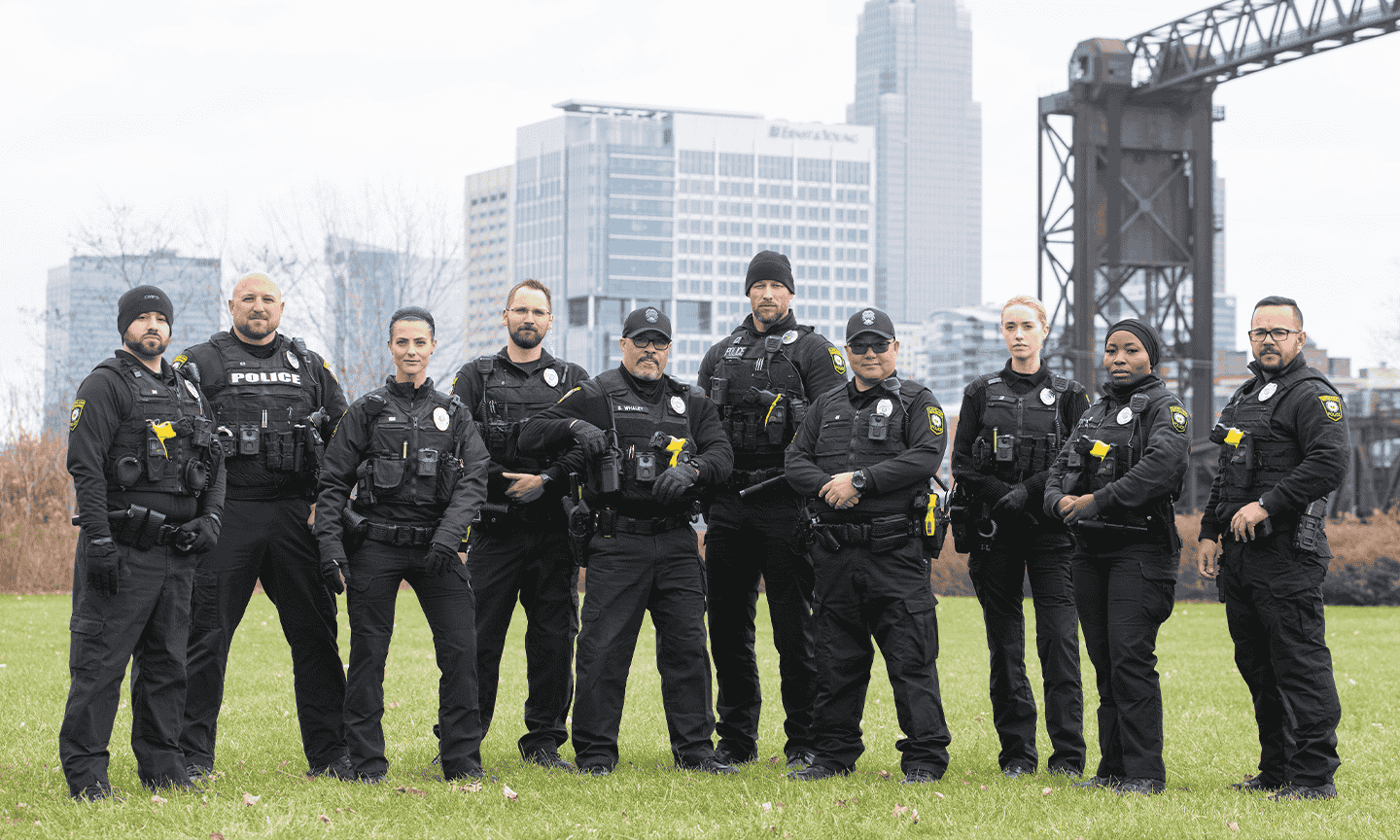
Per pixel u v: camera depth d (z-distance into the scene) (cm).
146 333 620
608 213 17300
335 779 661
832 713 696
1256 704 690
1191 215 4178
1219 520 683
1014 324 723
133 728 632
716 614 746
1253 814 596
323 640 690
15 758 736
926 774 676
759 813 590
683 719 709
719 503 738
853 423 684
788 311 752
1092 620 680
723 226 18100
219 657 672
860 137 19012
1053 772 711
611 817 583
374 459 656
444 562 647
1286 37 3669
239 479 663
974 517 724
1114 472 661
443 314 4875
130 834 540
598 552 700
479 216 18850
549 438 683
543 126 17712
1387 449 4788
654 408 698
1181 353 4197
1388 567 2947
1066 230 4197
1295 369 663
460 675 670
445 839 546
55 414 3475
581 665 699
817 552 693
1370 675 1263
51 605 1964
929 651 686
